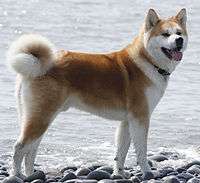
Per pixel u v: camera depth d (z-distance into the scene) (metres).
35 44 11.07
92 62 11.71
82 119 17.38
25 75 11.09
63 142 15.12
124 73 11.77
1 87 20.61
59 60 11.44
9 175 11.55
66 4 47.06
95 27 36.56
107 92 11.67
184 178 11.71
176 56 11.75
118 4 48.06
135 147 11.67
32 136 11.09
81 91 11.50
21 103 11.33
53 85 11.16
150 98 11.71
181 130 16.59
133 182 11.40
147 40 11.77
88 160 13.57
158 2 49.41
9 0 47.31
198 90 21.34
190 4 48.38
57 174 12.13
